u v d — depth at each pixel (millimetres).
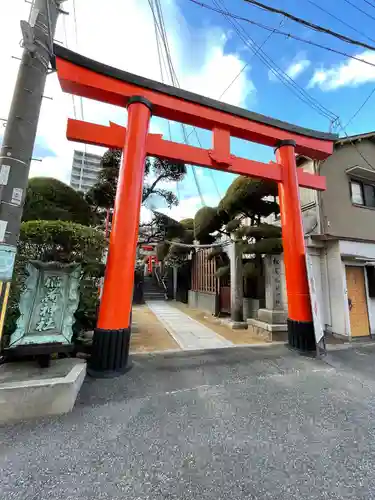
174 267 14500
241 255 7348
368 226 7410
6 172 2688
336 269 6484
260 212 7676
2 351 2664
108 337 3439
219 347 4930
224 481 1596
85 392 2807
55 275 3016
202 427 2205
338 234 6910
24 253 3344
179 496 1469
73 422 2223
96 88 3893
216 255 9047
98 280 4594
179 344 5141
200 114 4602
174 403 2637
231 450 1903
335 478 1647
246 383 3205
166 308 11156
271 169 5180
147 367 3680
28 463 1706
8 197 2670
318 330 4598
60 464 1707
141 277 13250
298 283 4828
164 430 2145
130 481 1574
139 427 2182
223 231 9141
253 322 6262
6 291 2592
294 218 5027
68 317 2986
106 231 7258
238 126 4918
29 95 2914
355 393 3004
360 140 7727
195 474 1649
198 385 3105
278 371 3666
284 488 1553
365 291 6754
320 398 2842
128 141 3953
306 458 1836
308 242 6609
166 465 1725
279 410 2543
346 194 7305
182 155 4480
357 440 2070
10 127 2793
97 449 1871
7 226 2633
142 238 9242
